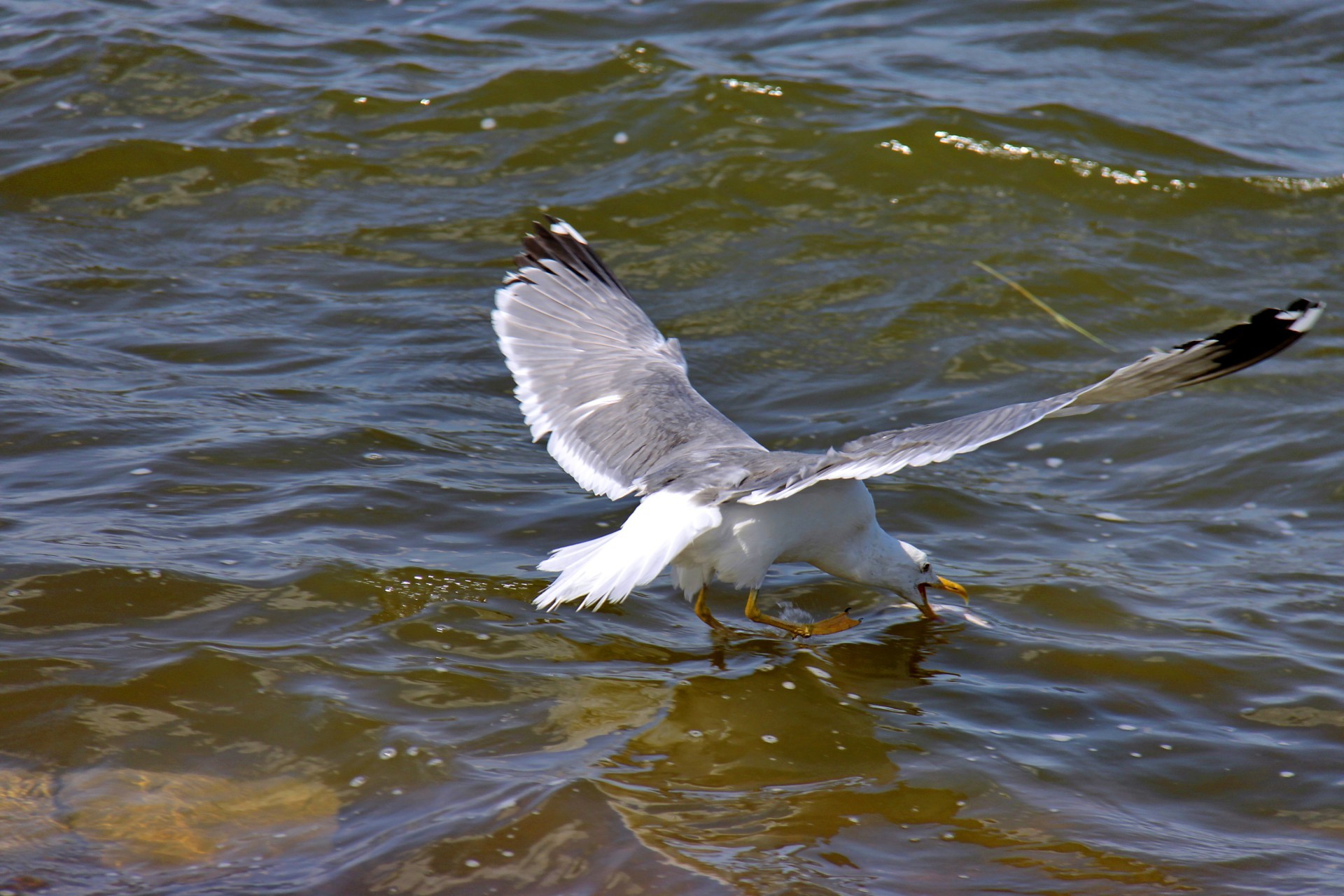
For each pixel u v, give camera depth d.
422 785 7.48
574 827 7.12
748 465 8.12
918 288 15.29
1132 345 14.24
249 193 17.09
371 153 17.89
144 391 12.58
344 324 14.52
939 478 12.15
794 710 8.51
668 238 16.28
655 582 10.52
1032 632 9.68
